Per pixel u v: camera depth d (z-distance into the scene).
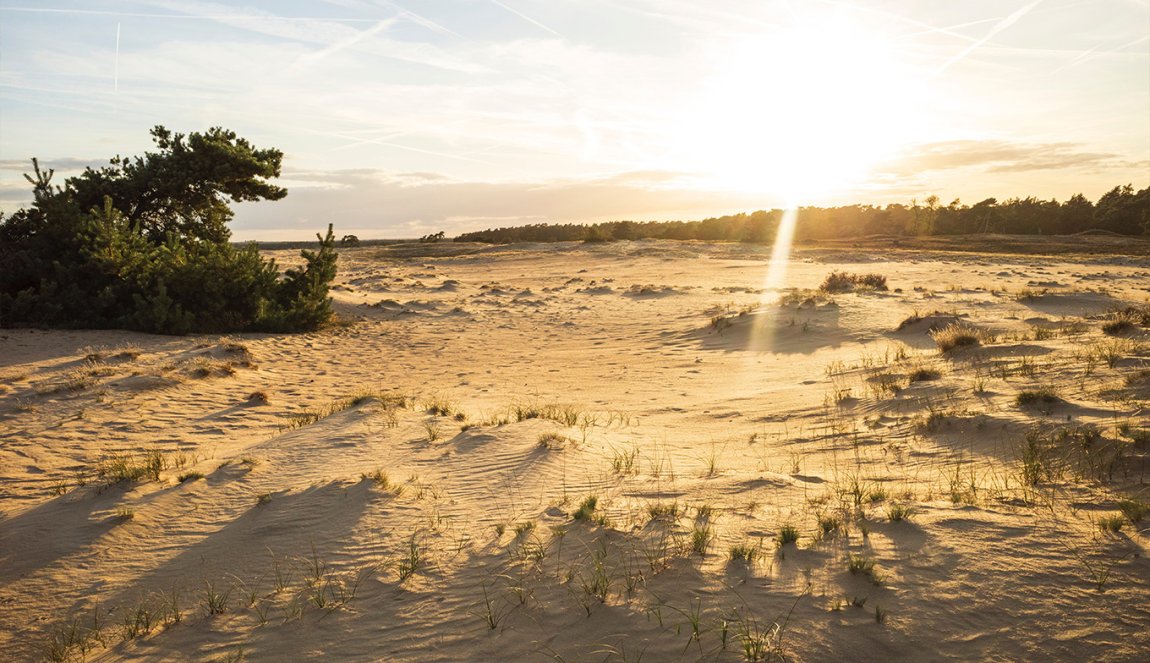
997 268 43.47
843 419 8.59
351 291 32.78
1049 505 4.43
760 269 45.81
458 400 12.09
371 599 4.21
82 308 20.66
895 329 17.70
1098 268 43.31
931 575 3.65
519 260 56.75
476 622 3.75
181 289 21.25
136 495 6.69
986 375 9.35
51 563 5.38
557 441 7.26
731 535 4.41
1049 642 3.05
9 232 22.83
